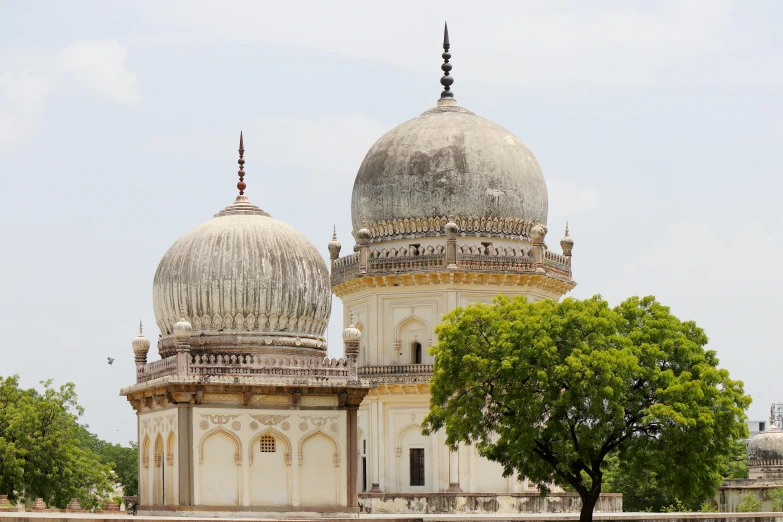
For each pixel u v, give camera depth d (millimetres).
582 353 56562
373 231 80125
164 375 53750
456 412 59312
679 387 56781
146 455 56781
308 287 56906
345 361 54719
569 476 57875
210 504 52562
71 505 61750
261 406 53562
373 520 52438
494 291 77375
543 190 81375
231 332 55656
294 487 53500
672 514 65250
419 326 77875
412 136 80312
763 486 99062
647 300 61062
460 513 73562
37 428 75938
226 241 56344
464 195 78188
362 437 79062
